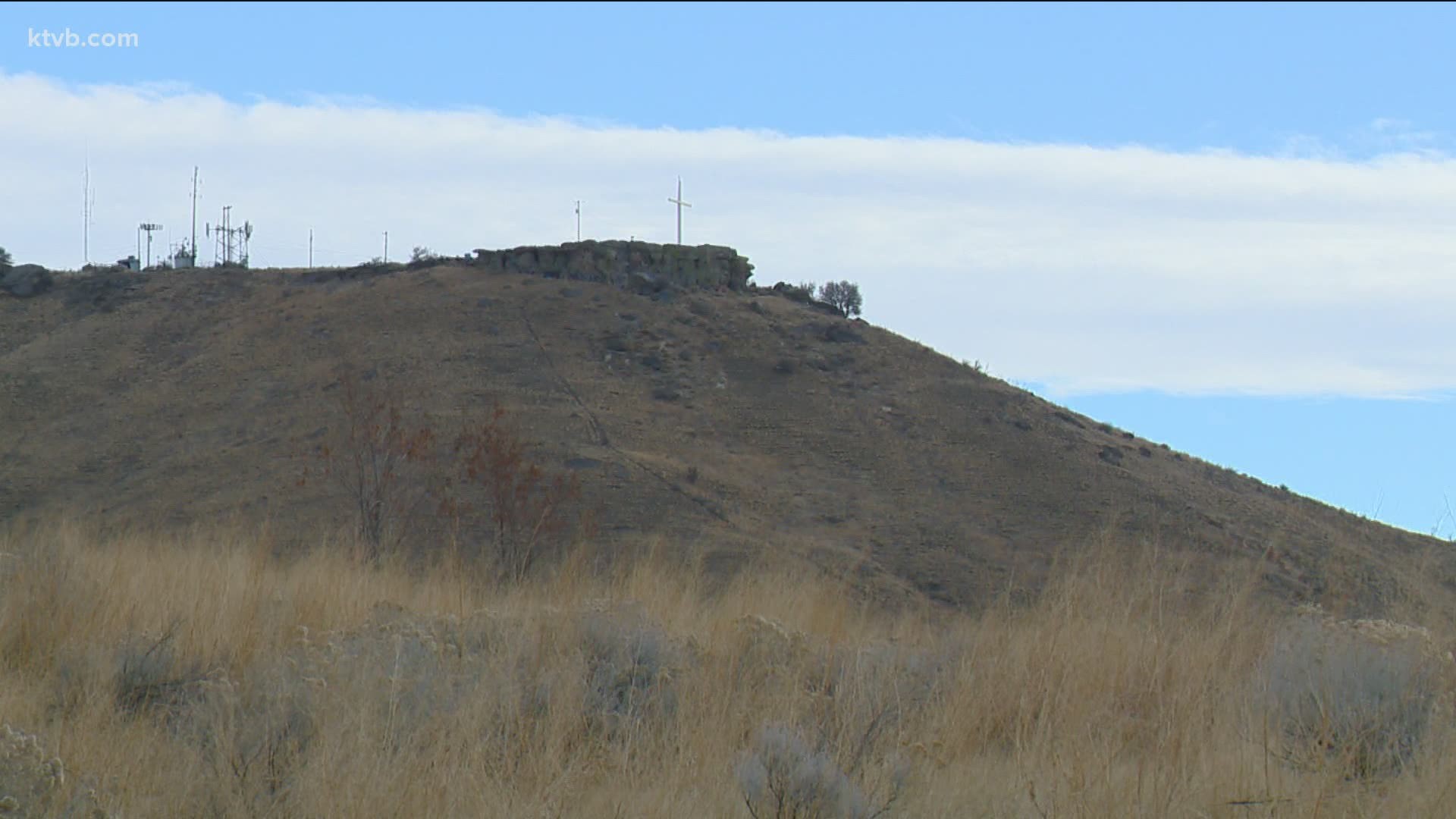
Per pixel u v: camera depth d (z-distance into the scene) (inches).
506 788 1018.1
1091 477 7603.4
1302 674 1160.2
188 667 1331.2
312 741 1064.2
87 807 954.7
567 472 7150.6
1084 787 987.3
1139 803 956.6
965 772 1090.1
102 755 1047.0
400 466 5506.9
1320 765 1018.7
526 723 1135.0
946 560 4958.2
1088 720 1137.4
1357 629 1226.0
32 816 935.7
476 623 1435.8
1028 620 1362.0
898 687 1215.6
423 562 2107.5
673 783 1031.0
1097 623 1302.9
